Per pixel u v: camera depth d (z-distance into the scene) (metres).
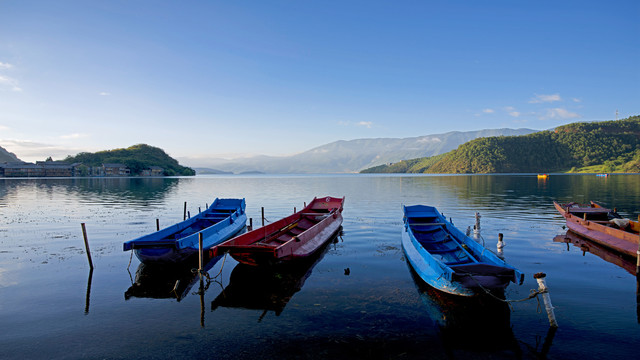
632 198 43.50
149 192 62.66
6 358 8.23
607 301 11.09
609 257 16.28
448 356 8.12
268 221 28.59
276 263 13.83
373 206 37.81
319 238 17.94
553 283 12.76
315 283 13.02
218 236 19.05
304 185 92.38
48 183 98.12
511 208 34.78
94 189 70.94
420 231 19.45
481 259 12.99
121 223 26.59
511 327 9.46
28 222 26.92
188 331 9.44
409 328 9.44
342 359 8.02
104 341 8.96
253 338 9.01
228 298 11.83
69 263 15.81
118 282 13.48
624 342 8.61
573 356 8.07
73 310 10.86
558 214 30.23
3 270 14.71
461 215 29.91
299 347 8.55
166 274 14.60
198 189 73.19
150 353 8.39
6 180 118.19
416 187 75.31
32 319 10.22
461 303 11.03
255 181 126.94
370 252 17.48
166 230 17.69
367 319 9.98
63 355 8.38
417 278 13.45
